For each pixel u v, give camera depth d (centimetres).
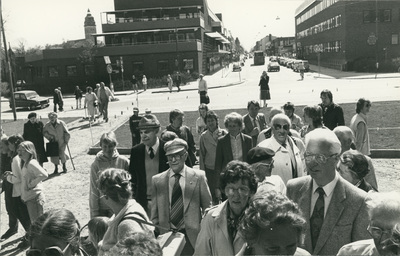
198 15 6266
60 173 1372
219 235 366
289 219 221
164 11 6353
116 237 375
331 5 6022
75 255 283
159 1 6284
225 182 359
